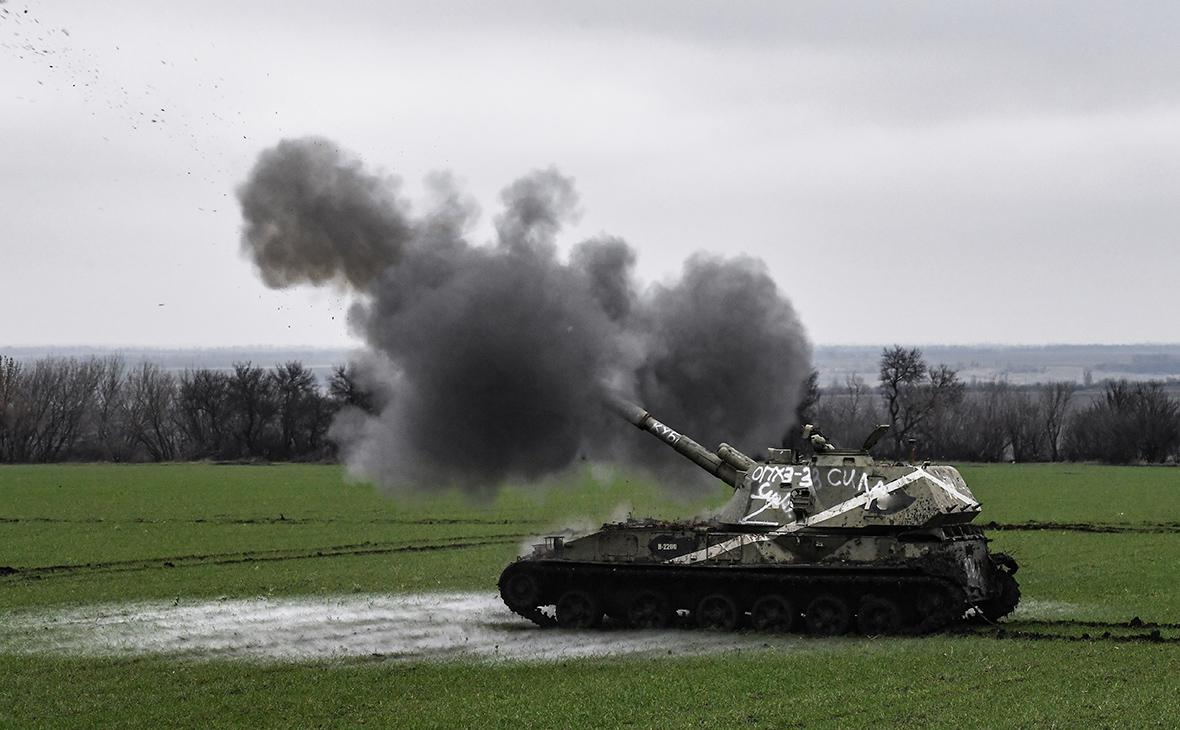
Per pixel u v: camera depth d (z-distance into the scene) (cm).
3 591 9081
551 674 6041
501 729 5003
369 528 13775
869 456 7362
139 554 11356
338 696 5612
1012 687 5594
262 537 12862
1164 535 13062
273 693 5691
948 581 6875
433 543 12275
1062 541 12500
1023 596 8700
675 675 5938
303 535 13050
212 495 18725
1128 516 15275
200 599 8712
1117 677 5797
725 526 7375
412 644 6981
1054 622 7475
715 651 6594
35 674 6159
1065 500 17812
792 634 7075
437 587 9269
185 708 5422
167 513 15762
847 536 7150
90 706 5481
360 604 8481
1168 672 5909
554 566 7475
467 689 5728
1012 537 12938
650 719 5100
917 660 6216
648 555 7381
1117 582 9388
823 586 7050
